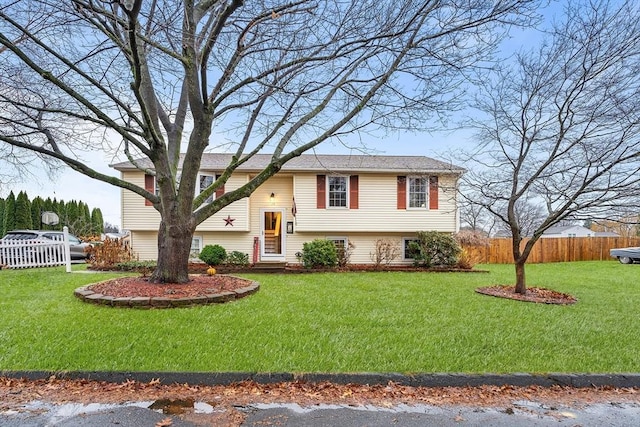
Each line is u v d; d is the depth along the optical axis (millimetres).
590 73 6578
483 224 18969
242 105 6789
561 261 17531
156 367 3432
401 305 6074
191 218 6668
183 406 2934
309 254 11461
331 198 12883
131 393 3141
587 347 4145
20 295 6266
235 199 6789
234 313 5234
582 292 7922
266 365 3494
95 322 4645
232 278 7621
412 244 12547
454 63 6129
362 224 12836
